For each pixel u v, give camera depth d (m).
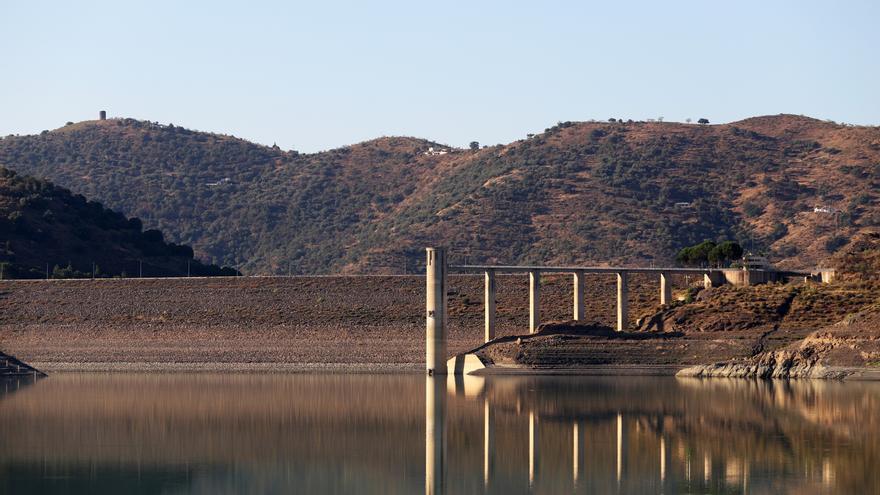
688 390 195.25
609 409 175.62
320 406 182.38
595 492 125.94
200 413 176.62
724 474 132.50
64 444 153.38
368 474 136.38
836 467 134.75
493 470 137.00
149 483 132.38
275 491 129.12
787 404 178.38
